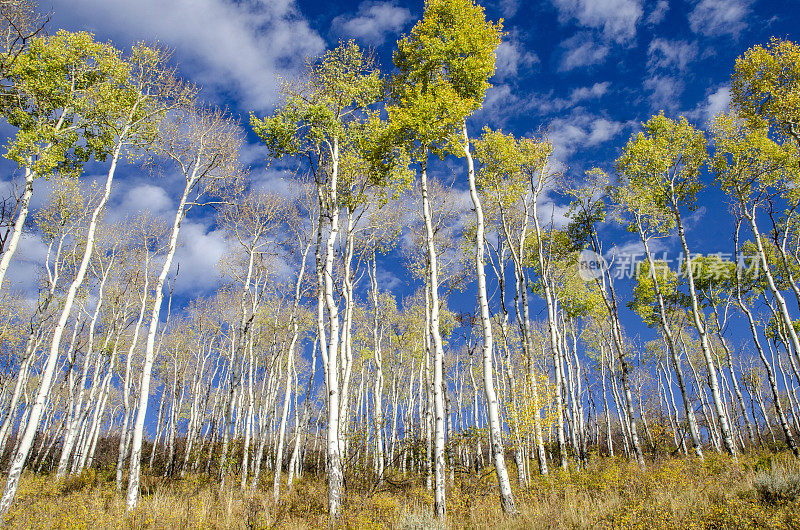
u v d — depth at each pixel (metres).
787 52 15.20
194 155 15.82
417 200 18.72
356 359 29.94
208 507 10.70
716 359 31.31
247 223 19.98
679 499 8.80
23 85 13.18
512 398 15.48
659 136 19.64
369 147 14.29
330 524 9.65
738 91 16.55
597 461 19.02
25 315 22.41
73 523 9.27
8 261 11.49
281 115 14.44
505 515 9.36
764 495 8.00
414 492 13.45
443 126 13.57
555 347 17.02
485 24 14.57
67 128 14.09
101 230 21.17
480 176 17.77
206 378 30.45
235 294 24.06
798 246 19.91
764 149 16.72
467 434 17.58
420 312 24.70
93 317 22.14
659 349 29.89
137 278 21.48
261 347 25.77
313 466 29.55
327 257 13.29
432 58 14.47
